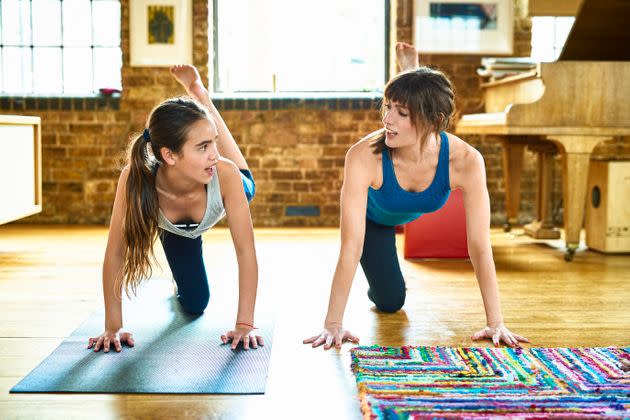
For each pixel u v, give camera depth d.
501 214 5.46
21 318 2.55
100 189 5.43
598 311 2.71
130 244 2.10
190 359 2.06
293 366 2.02
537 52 5.62
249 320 2.25
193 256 2.45
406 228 3.87
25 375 1.94
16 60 5.59
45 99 5.36
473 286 3.16
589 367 1.98
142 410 1.70
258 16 5.76
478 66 5.32
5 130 3.94
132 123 5.38
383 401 1.70
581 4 3.97
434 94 2.04
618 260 3.84
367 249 2.56
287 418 1.66
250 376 1.92
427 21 5.28
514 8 5.30
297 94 5.54
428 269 3.57
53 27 5.57
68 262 3.71
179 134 1.96
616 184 4.02
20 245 4.29
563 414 1.62
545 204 4.59
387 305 2.63
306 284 3.18
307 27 5.81
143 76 5.35
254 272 2.24
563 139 3.76
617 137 5.35
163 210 2.19
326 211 5.45
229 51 5.75
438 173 2.23
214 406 1.72
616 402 1.70
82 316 2.59
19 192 4.14
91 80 5.61
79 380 1.88
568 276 3.40
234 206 2.20
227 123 5.36
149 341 2.24
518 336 2.27
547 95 3.76
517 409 1.65
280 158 5.41
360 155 2.23
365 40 5.81
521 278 3.35
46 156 5.41
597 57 4.25
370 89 5.84
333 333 2.25
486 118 4.21
